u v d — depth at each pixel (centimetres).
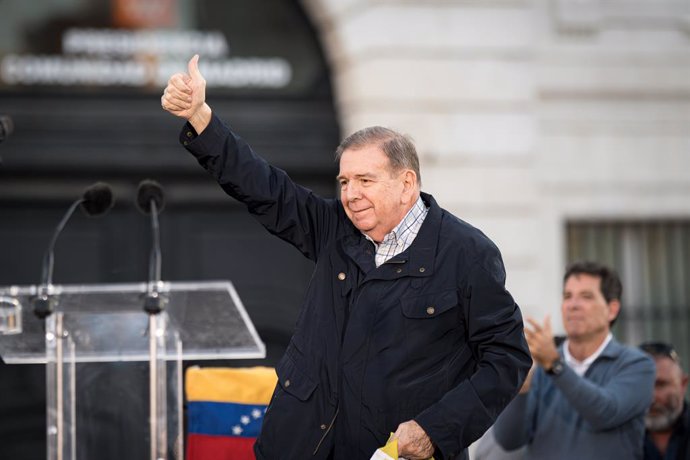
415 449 680
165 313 829
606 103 1736
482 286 706
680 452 1123
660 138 1742
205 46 1700
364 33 1689
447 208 1692
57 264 1659
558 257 1714
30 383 1603
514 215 1702
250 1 1709
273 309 1680
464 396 689
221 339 866
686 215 1745
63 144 1672
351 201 711
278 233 748
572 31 1723
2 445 1595
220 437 885
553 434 1012
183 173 1686
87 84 1684
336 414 708
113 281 1662
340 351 712
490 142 1700
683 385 1172
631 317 1772
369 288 713
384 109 1688
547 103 1727
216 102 1702
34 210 1666
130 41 1689
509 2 1711
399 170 714
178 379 841
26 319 834
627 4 1731
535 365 1037
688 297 1772
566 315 1034
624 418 982
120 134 1681
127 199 1677
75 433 832
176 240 1677
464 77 1697
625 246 1769
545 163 1723
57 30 1680
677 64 1742
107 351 838
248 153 735
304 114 1711
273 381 893
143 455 834
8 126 888
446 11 1697
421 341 703
